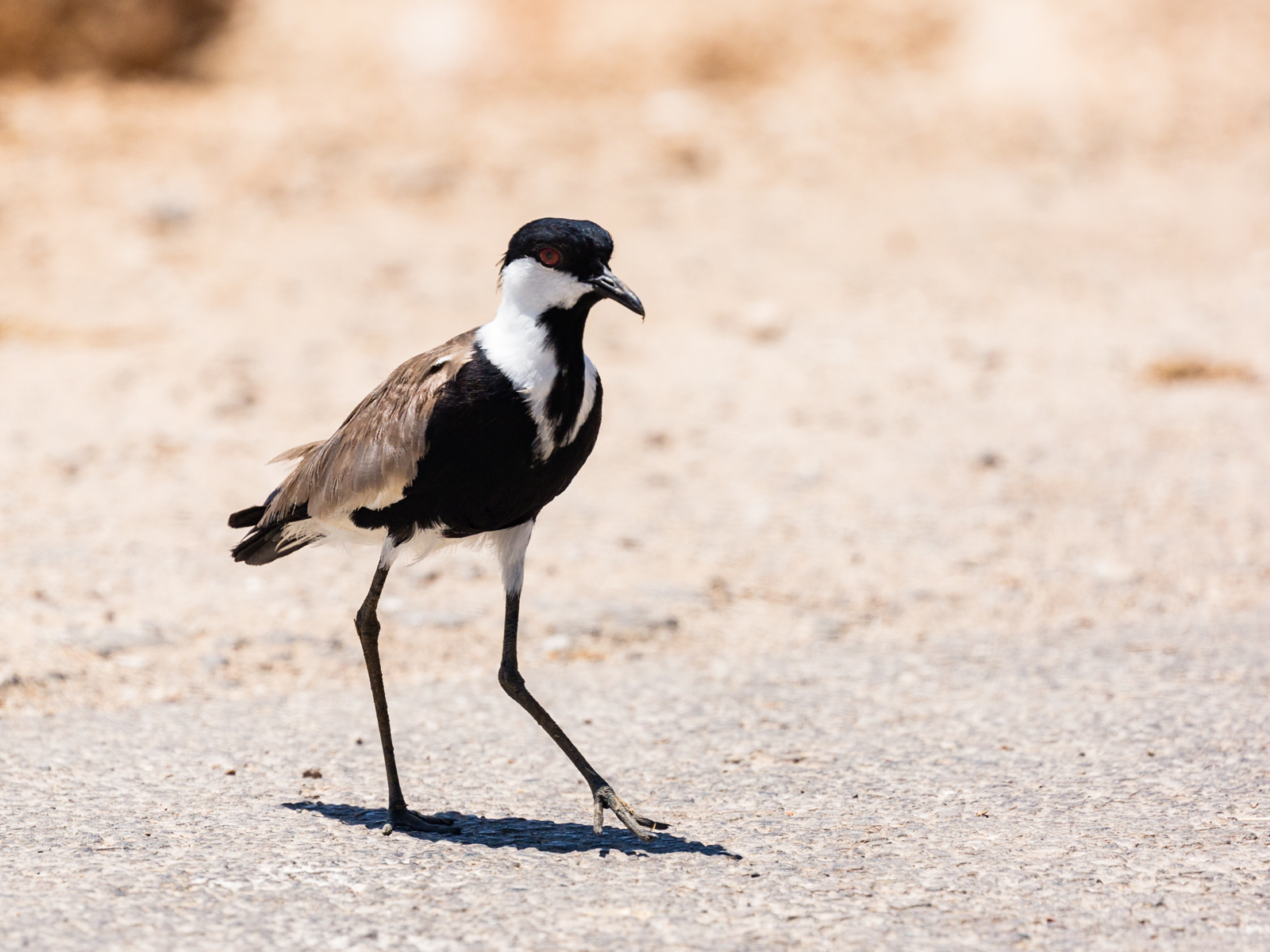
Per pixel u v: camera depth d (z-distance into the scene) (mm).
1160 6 32406
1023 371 17703
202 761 8336
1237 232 23547
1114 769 8117
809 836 7277
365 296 20125
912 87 30688
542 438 7109
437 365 7188
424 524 7383
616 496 13797
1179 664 9891
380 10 32250
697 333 19141
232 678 9844
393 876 6730
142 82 30203
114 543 12102
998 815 7512
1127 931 6184
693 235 23359
